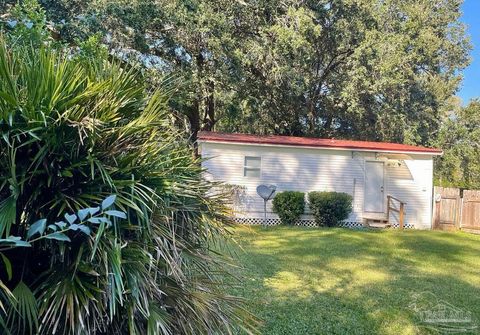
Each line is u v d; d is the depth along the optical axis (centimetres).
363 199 1322
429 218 1346
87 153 204
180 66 1459
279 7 1531
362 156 1327
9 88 184
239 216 1266
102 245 187
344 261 728
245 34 1564
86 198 195
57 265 193
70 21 1191
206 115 1789
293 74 1488
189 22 1370
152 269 207
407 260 763
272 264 678
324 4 1580
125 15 1298
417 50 1847
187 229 249
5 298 176
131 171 214
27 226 193
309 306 478
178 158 248
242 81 1550
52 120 190
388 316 457
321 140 1402
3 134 179
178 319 216
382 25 1756
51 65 196
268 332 396
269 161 1289
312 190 1305
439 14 1978
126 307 190
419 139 1783
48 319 175
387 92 1673
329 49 1691
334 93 1755
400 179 1350
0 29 238
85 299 177
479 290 572
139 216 206
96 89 205
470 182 2209
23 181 185
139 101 234
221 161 1267
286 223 1269
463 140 2103
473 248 927
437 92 1970
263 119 1828
